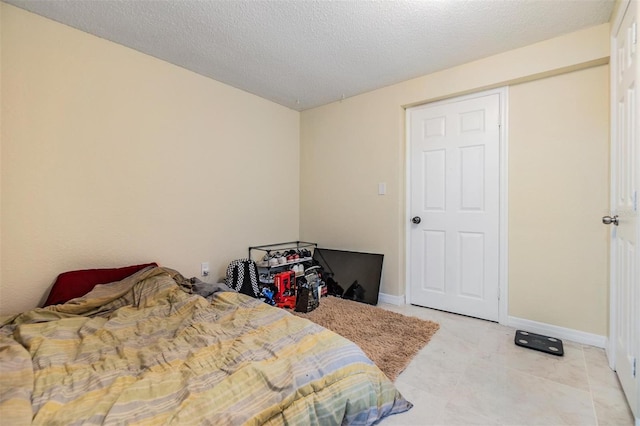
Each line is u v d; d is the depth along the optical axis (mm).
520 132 2291
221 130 2814
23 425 805
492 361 1828
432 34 2016
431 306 2795
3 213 1708
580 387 1562
